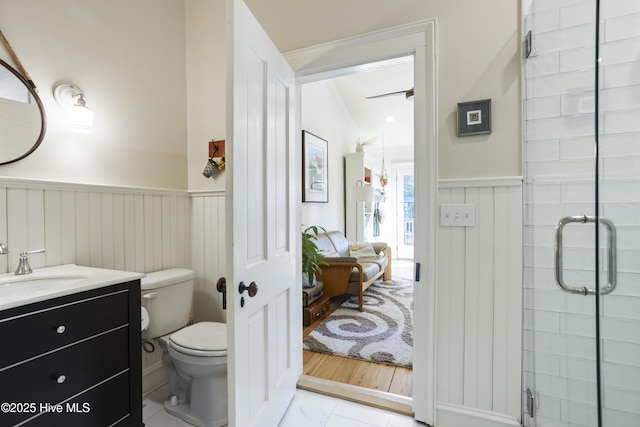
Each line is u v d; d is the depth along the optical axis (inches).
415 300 63.9
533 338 54.4
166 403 68.7
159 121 80.8
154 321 67.3
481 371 59.6
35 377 39.8
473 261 59.7
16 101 54.2
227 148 45.2
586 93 42.2
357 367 85.3
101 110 67.4
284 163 65.9
